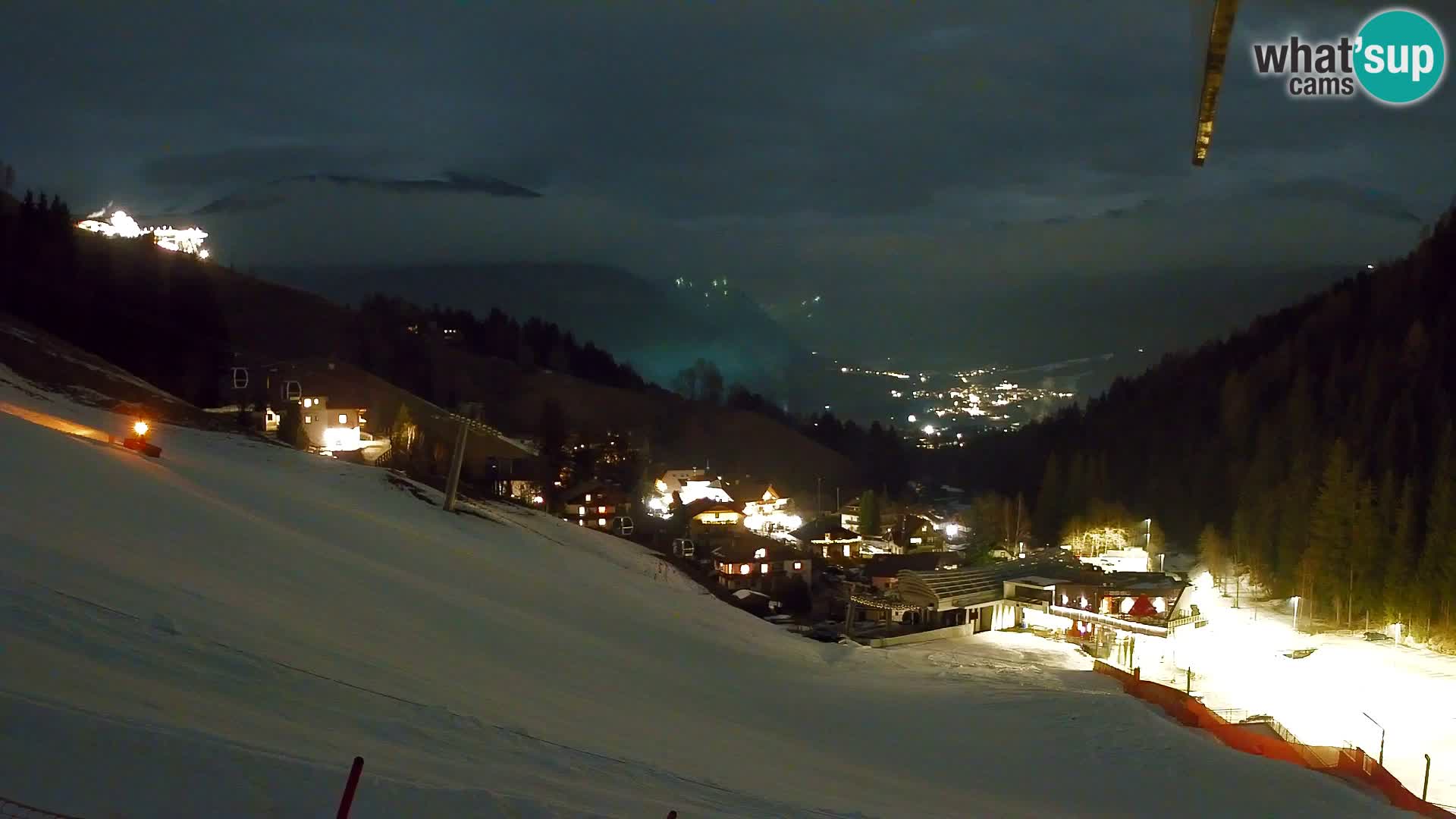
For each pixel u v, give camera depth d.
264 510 25.44
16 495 16.44
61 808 5.86
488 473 69.31
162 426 38.50
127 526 17.23
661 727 14.33
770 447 116.00
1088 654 37.50
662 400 126.12
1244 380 69.62
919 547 76.94
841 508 91.44
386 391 78.75
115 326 67.50
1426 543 39.81
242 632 11.80
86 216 120.19
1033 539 66.88
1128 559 57.75
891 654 32.78
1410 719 29.66
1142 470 71.94
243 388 66.38
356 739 8.77
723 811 9.55
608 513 71.94
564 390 122.25
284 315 103.56
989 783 15.83
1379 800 18.06
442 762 8.70
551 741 10.89
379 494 36.78
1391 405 54.25
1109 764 18.06
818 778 13.24
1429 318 64.19
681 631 27.38
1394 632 39.97
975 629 41.47
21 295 63.50
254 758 7.16
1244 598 48.94
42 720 6.92
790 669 26.09
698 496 88.06
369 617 16.28
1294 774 18.11
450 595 21.56
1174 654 37.34
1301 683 33.53
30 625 9.30
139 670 9.00
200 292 84.25
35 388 37.28
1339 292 80.62
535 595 26.09
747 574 60.22
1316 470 51.06
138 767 6.63
